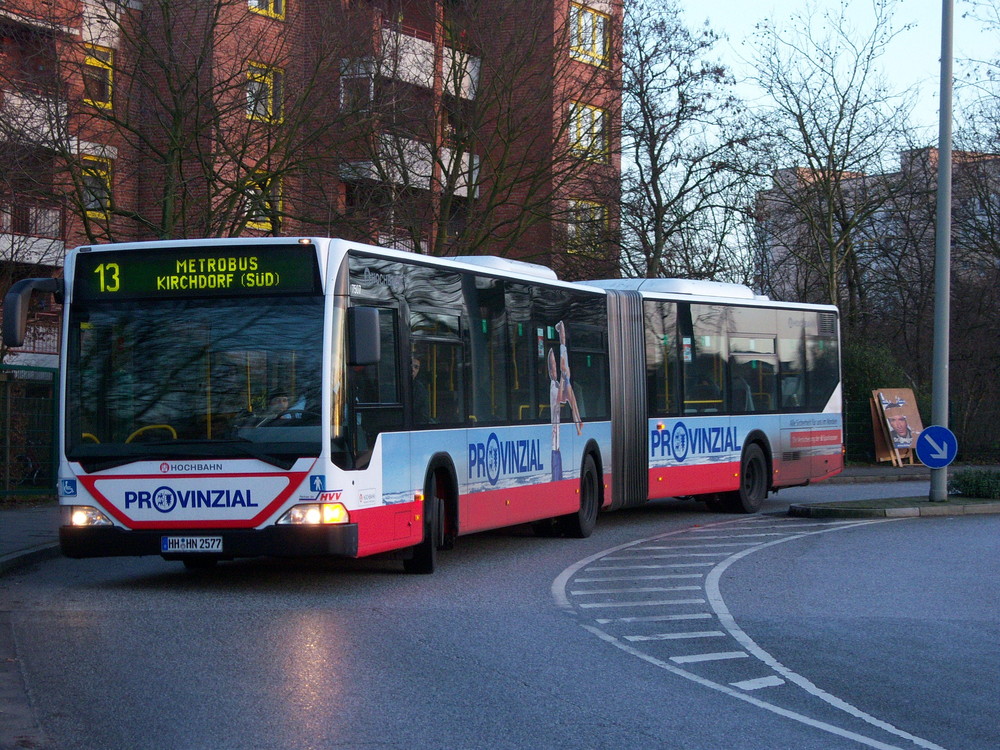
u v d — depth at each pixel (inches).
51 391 891.4
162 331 480.7
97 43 986.7
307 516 465.4
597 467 741.3
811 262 1604.3
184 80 927.0
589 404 729.6
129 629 403.9
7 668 337.1
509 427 623.5
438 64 1229.7
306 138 971.3
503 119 1213.7
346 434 474.6
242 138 938.7
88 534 477.4
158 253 483.2
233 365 475.5
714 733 282.8
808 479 963.3
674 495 812.0
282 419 469.7
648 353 796.6
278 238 478.3
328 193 1111.0
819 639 406.0
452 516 563.5
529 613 448.8
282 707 298.2
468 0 1199.6
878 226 1713.8
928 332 1700.3
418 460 529.3
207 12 931.3
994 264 1605.6
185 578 537.3
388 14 1175.0
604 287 836.6
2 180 840.9
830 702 316.8
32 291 480.4
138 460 475.5
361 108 997.2
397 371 517.7
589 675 344.8
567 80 1247.5
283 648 372.5
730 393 877.2
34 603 461.1
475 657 366.3
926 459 895.7
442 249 1176.8
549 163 1195.9
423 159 1190.3
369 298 498.9
